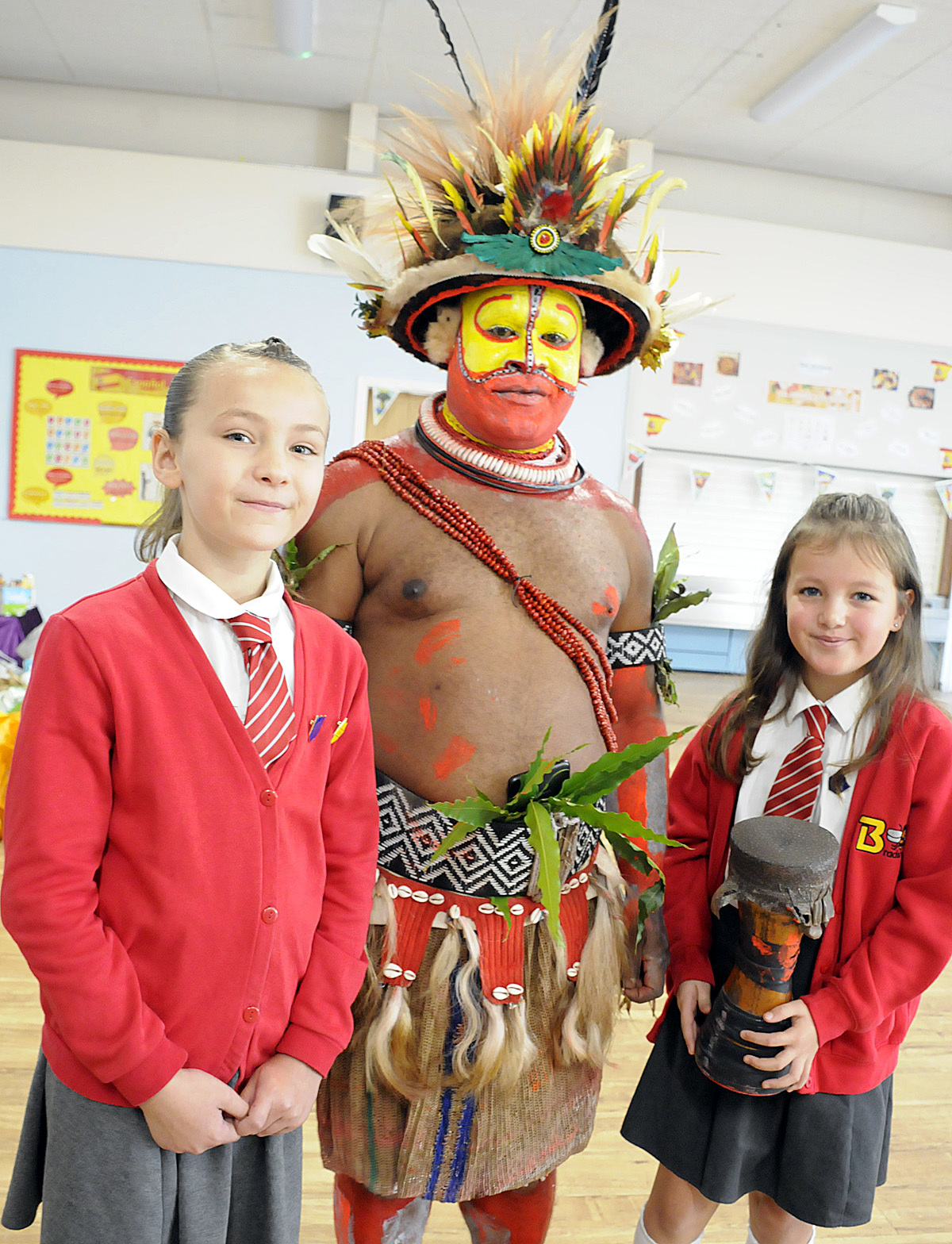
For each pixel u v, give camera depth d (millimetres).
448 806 1052
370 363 5336
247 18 4574
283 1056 919
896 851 1133
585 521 1216
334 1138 1160
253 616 911
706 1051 1126
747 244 6012
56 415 5188
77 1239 848
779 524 6855
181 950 854
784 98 4961
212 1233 901
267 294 5262
